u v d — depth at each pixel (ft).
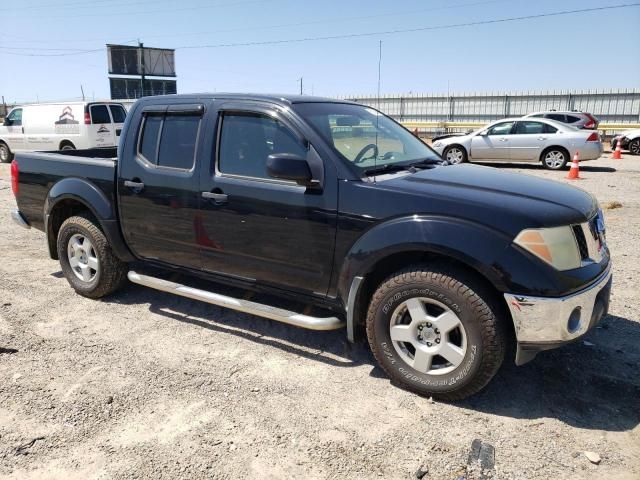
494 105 106.42
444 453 9.27
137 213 14.55
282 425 10.08
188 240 13.71
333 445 9.50
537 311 9.57
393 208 10.65
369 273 11.26
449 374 10.50
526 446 9.44
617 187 38.70
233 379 11.75
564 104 100.01
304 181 11.28
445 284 10.16
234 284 13.42
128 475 8.76
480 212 10.00
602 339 13.37
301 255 11.88
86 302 16.25
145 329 14.35
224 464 9.02
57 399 10.96
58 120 54.08
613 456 9.16
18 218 18.02
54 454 9.29
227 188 12.66
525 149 52.13
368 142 12.80
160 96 14.58
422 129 108.27
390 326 11.09
